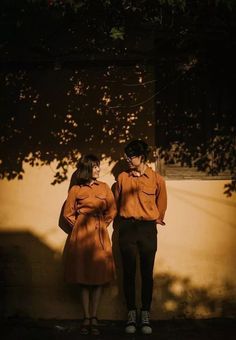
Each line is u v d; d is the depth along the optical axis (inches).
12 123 272.5
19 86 271.4
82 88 270.5
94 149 271.6
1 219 272.7
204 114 273.4
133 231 252.8
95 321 256.5
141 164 255.9
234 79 270.7
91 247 252.5
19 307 271.9
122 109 270.4
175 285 269.9
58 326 262.7
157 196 259.0
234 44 257.4
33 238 272.4
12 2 212.1
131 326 252.5
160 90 272.2
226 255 270.5
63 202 272.5
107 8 218.2
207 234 270.8
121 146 271.0
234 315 269.9
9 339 246.2
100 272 252.1
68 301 271.9
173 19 229.0
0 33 235.1
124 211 254.5
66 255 258.7
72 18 229.1
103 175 271.6
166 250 270.4
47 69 270.5
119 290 270.5
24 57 268.4
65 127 271.6
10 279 272.1
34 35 249.1
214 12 220.4
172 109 273.0
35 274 272.1
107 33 241.6
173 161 273.1
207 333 252.5
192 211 270.8
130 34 258.2
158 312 269.9
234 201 271.0
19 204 272.8
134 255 254.1
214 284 270.2
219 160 272.7
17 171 272.8
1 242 272.5
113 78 269.7
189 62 269.4
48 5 212.7
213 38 257.4
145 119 270.4
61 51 266.7
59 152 272.1
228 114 273.3
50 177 272.5
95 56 267.7
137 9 218.2
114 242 270.5
